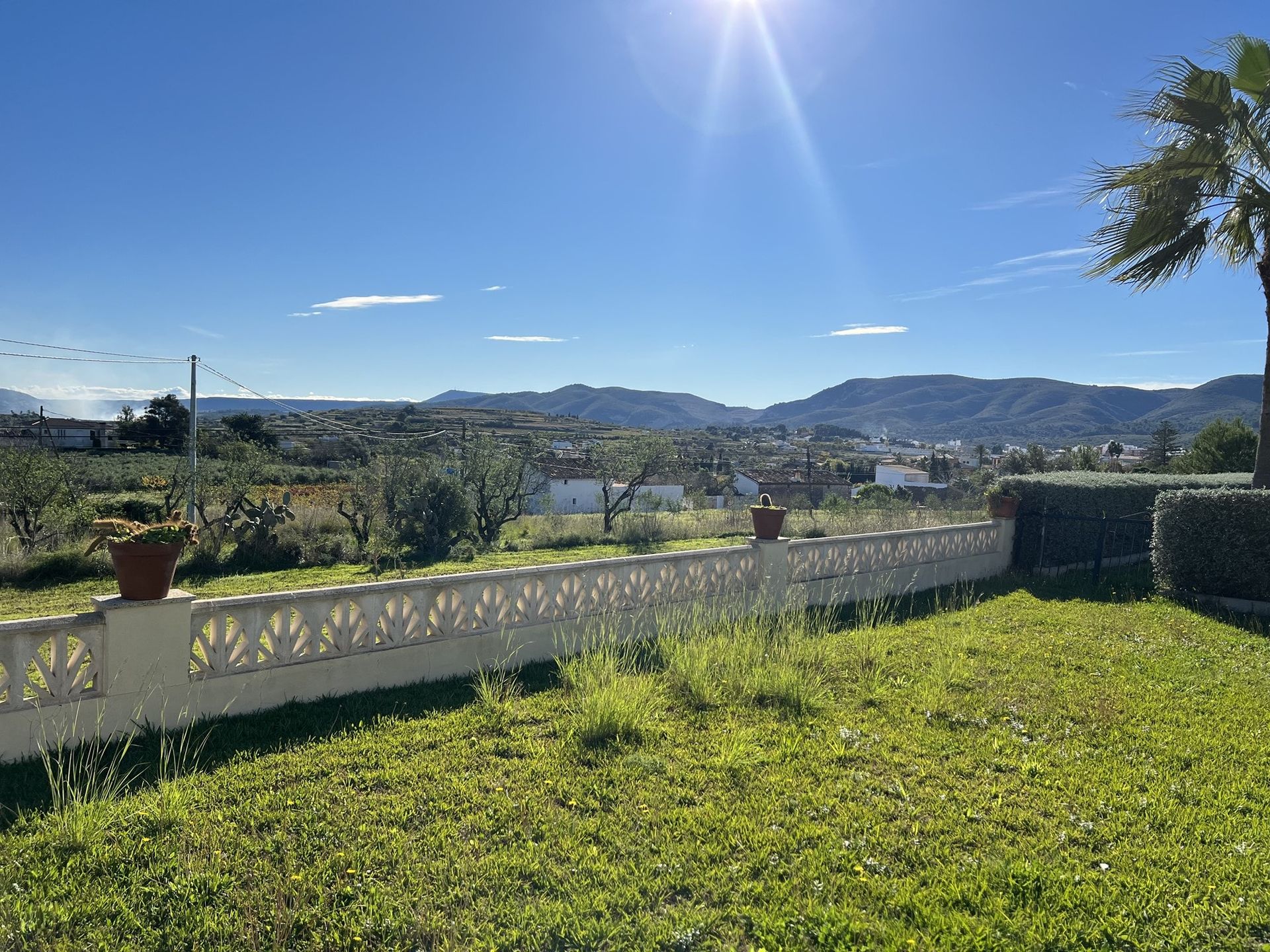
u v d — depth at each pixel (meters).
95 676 5.12
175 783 4.45
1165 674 7.10
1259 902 3.49
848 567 10.95
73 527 15.34
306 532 16.75
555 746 5.32
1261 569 10.04
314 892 3.51
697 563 9.09
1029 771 4.91
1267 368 11.34
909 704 6.24
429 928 3.26
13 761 4.78
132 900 3.45
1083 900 3.50
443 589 6.85
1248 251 11.70
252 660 5.81
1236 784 4.70
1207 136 10.34
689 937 3.23
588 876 3.69
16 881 3.56
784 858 3.88
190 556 14.30
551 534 19.73
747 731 5.53
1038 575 13.15
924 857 3.87
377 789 4.60
